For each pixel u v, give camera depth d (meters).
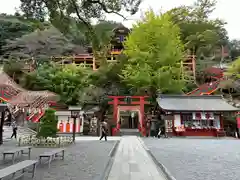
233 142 13.30
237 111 18.59
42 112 19.80
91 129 20.03
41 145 10.73
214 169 5.62
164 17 26.55
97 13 8.20
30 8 7.04
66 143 11.43
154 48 24.81
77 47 40.94
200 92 25.86
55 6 7.32
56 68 28.05
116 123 20.58
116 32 39.28
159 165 6.14
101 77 28.38
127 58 28.41
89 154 8.26
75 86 25.81
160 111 20.83
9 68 31.12
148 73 23.30
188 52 35.41
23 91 16.41
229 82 26.48
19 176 4.54
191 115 19.12
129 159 7.11
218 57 39.44
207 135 18.80
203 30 40.19
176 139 15.70
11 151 6.27
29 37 37.25
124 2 7.80
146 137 17.70
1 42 46.31
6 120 21.55
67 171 5.38
